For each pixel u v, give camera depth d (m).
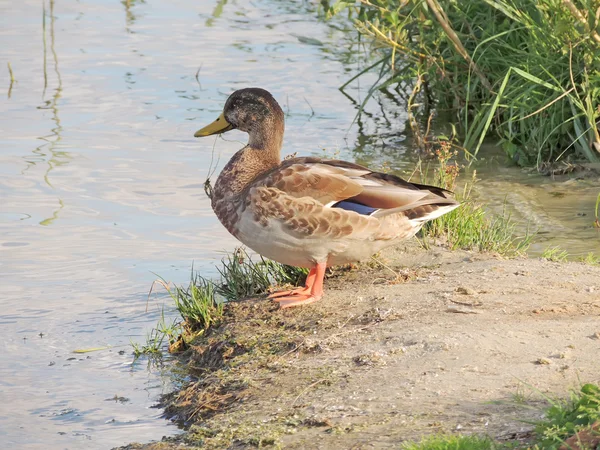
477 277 10.88
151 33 25.34
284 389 8.54
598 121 16.16
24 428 8.83
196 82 21.28
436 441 6.59
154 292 12.09
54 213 14.55
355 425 7.43
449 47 17.73
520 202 14.51
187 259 13.02
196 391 9.23
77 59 22.92
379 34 17.42
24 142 17.62
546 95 16.16
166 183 15.81
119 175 16.11
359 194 10.05
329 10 17.02
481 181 15.56
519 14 16.14
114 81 21.34
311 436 7.39
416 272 11.25
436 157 16.75
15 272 12.64
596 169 15.65
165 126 18.56
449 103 19.14
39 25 26.02
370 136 17.97
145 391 9.64
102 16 27.16
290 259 10.38
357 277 11.29
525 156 16.38
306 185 10.02
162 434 8.60
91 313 11.58
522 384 7.76
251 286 11.65
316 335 9.69
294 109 19.56
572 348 8.48
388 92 20.70
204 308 10.92
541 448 6.41
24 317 11.47
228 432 7.82
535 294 10.16
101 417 9.05
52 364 10.32
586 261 11.73
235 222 10.39
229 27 26.00
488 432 6.91
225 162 16.73
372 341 9.27
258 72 21.95
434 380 8.06
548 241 12.92
